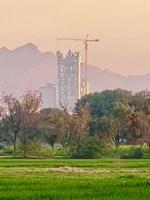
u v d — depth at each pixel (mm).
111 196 87188
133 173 152750
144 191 93562
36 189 96438
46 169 167125
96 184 104250
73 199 84000
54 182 108750
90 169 172000
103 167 185875
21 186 101125
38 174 143250
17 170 162250
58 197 86000
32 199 83812
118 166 191750
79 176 133625
